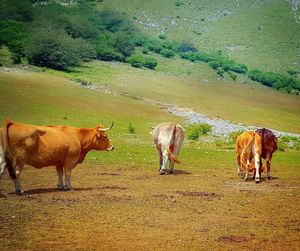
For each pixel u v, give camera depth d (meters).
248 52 158.38
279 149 38.16
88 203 13.48
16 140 14.30
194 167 24.16
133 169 22.33
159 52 138.12
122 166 23.30
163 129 20.89
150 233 10.73
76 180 18.31
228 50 158.62
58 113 56.75
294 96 117.50
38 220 11.51
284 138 46.34
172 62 129.75
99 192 15.37
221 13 190.25
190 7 191.62
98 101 67.88
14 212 12.20
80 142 16.31
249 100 101.25
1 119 50.19
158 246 9.84
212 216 12.45
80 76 88.38
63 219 11.67
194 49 149.38
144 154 29.25
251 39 169.25
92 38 126.44
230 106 87.12
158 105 74.75
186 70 123.62
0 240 9.91
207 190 16.53
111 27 153.75
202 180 19.12
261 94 112.50
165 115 66.38
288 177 20.88
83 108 61.56
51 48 90.88
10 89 65.62
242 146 19.58
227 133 51.12
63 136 15.40
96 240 10.12
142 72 107.06
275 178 20.31
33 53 89.06
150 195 15.05
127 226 11.25
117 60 115.12
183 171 22.25
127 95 78.94
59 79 80.25
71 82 80.25
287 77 131.12
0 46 101.62
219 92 103.75
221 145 39.69
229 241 10.27
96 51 112.25
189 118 66.38
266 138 19.64
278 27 179.25
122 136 43.59
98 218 11.88
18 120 50.75
